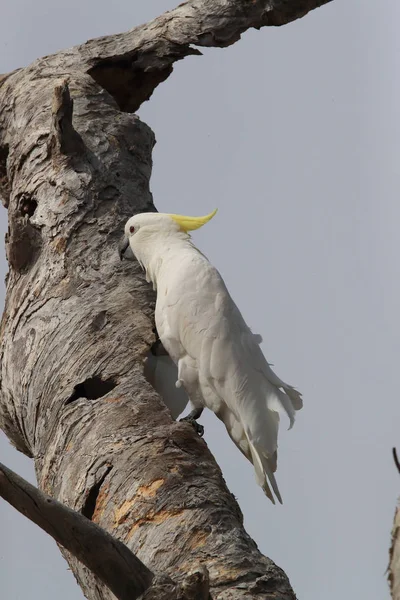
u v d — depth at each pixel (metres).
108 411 10.49
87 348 11.56
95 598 9.40
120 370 11.25
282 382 11.82
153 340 11.70
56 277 12.73
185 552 8.52
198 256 12.34
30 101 16.16
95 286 12.50
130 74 17.27
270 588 8.05
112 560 7.02
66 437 10.58
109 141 14.72
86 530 6.95
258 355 11.82
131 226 12.95
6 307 13.32
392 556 5.79
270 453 11.43
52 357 11.73
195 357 11.80
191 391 12.16
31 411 11.78
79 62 17.03
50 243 13.21
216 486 9.36
